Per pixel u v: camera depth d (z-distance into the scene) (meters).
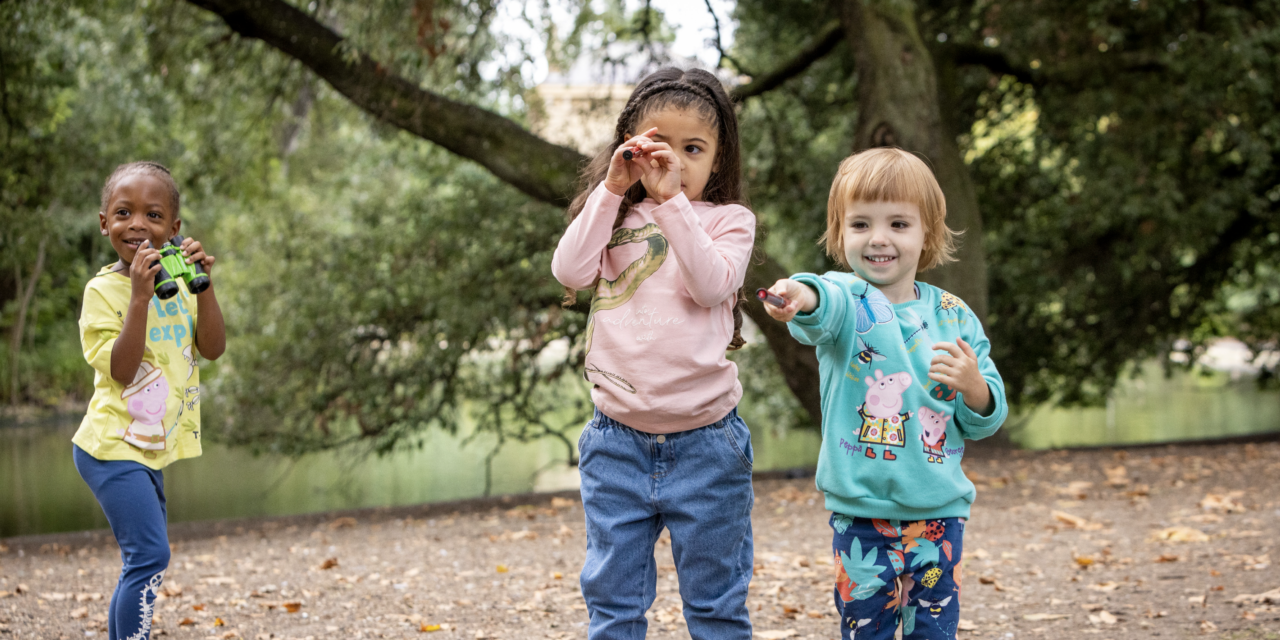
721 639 2.36
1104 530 5.47
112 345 2.76
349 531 6.91
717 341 2.31
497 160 8.73
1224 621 3.46
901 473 2.43
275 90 10.91
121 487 2.75
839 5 9.42
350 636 3.65
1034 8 10.26
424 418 10.97
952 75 10.16
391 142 11.88
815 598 4.19
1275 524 5.23
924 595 2.49
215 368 14.67
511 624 3.81
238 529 7.37
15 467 14.20
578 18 9.79
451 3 8.41
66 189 10.69
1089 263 12.51
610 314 2.32
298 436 10.95
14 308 20.05
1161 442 10.12
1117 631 3.46
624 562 2.32
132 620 2.74
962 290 9.40
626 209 2.41
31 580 4.89
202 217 16.59
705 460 2.30
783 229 13.09
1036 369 13.25
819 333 2.41
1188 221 10.69
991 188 12.43
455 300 10.45
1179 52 9.70
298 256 11.53
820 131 12.33
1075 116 10.87
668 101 2.34
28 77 9.34
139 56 11.86
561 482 12.99
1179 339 13.80
